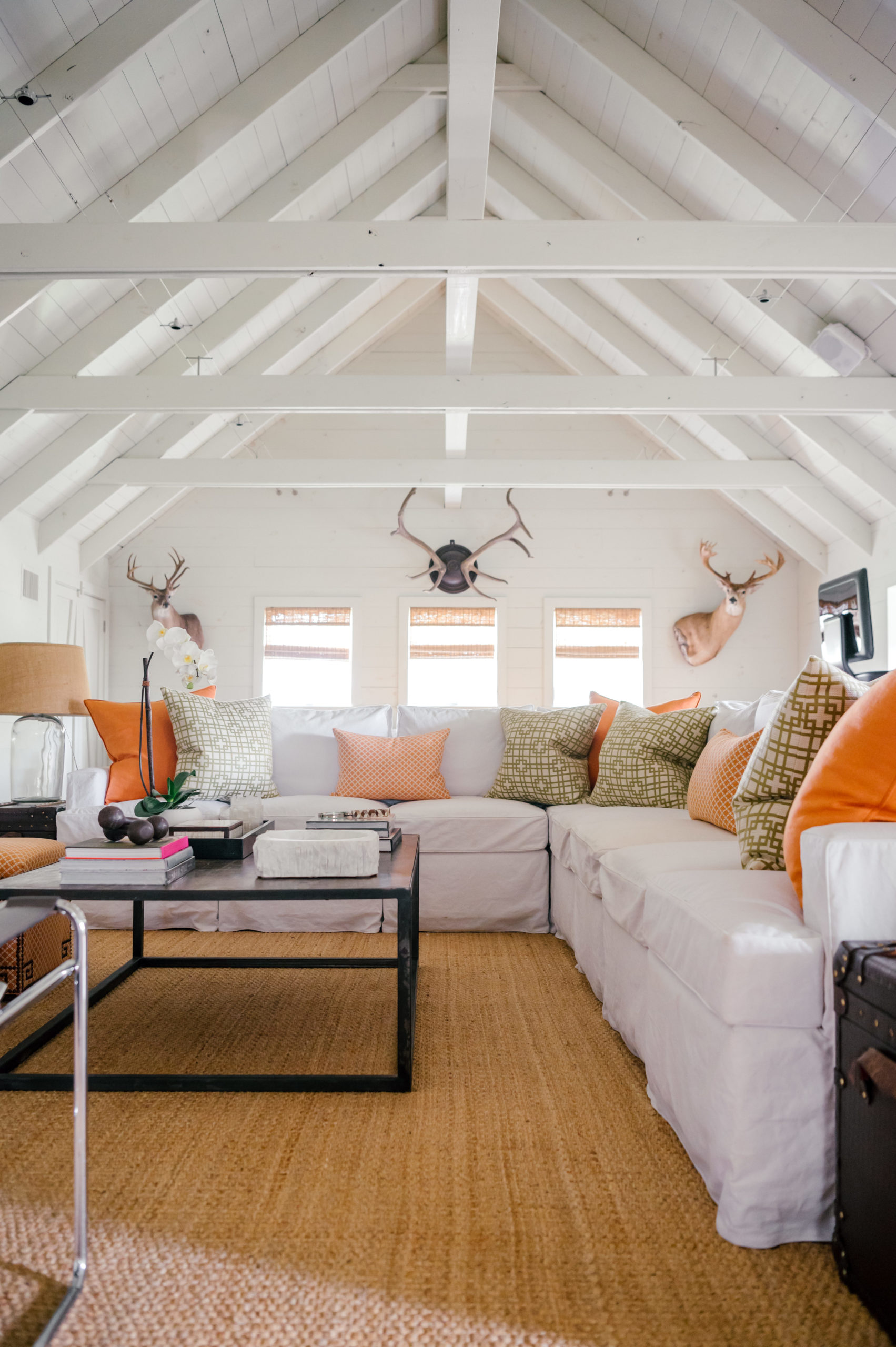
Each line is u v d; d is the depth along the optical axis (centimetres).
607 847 240
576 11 385
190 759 348
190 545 744
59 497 575
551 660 743
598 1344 109
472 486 633
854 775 146
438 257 329
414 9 413
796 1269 125
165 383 453
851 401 450
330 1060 203
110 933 329
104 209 373
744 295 465
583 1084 191
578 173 493
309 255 328
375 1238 132
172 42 329
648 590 747
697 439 661
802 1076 132
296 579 745
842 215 372
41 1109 178
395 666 743
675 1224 136
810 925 137
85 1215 122
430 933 336
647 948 193
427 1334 111
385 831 231
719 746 270
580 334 662
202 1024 228
